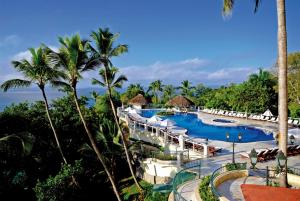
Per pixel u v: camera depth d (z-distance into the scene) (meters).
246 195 12.24
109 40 23.03
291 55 39.66
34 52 22.98
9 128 25.20
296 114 37.41
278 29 14.62
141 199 21.39
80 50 19.61
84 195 26.20
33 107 31.78
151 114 49.88
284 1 14.41
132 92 65.69
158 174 23.67
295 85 39.00
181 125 40.00
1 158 24.06
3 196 22.88
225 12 16.44
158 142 28.80
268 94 42.09
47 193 22.62
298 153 23.41
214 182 15.31
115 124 29.33
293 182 16.00
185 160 23.20
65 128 29.55
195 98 61.50
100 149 29.12
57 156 28.44
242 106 43.34
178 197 14.48
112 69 25.23
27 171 26.06
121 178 28.61
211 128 37.81
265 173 17.52
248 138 31.69
